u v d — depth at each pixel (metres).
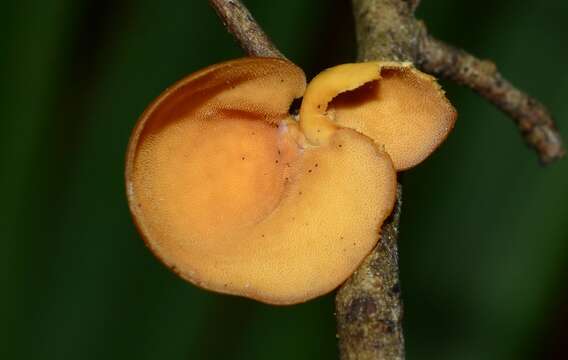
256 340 0.31
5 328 0.30
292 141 0.24
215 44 0.31
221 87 0.23
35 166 0.30
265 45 0.24
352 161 0.24
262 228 0.24
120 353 0.31
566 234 0.32
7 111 0.30
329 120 0.24
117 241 0.31
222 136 0.24
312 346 0.31
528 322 0.32
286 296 0.24
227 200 0.24
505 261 0.32
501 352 0.32
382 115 0.24
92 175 0.31
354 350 0.23
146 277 0.31
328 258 0.24
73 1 0.31
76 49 0.31
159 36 0.31
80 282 0.31
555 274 0.32
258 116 0.24
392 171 0.24
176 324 0.31
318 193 0.24
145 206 0.23
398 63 0.24
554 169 0.32
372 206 0.24
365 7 0.26
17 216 0.30
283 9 0.31
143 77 0.31
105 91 0.31
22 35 0.30
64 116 0.31
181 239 0.24
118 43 0.31
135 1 0.31
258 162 0.24
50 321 0.31
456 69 0.27
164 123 0.23
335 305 0.24
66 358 0.31
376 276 0.24
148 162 0.23
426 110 0.24
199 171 0.24
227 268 0.24
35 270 0.30
